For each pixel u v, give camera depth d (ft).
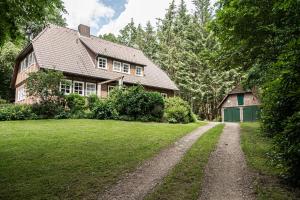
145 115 70.85
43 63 76.48
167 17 196.13
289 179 22.09
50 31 92.12
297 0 24.13
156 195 20.38
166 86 108.06
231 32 34.14
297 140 19.45
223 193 20.79
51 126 52.70
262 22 31.40
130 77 99.09
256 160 29.81
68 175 24.98
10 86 109.40
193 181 23.35
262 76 37.06
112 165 28.02
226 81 140.15
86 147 35.24
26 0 24.66
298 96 20.40
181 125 64.39
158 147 36.42
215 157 31.78
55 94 67.67
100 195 20.75
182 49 167.53
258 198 19.53
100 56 92.73
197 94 141.79
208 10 172.04
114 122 62.44
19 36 27.32
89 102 74.49
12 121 60.29
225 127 67.82
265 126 34.37
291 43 19.47
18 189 21.85
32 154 31.58
